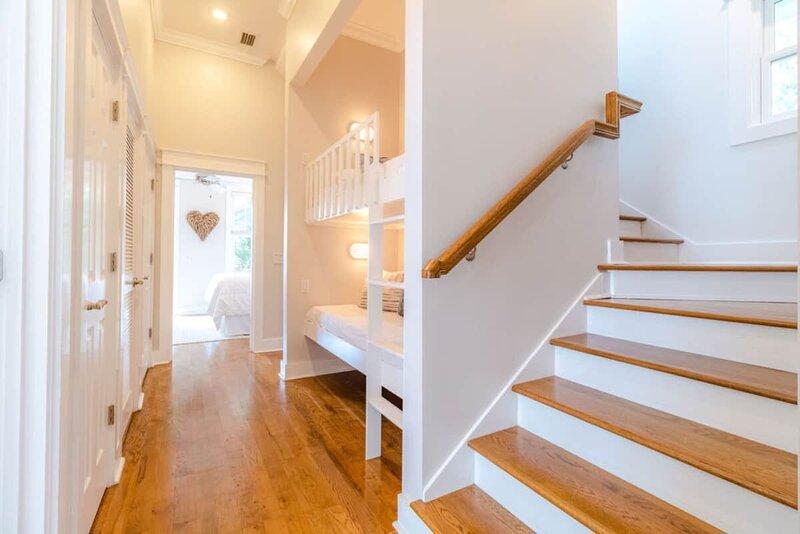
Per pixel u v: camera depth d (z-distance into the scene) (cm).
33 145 93
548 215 178
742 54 239
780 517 91
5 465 90
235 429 232
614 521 104
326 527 149
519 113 168
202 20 365
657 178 288
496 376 159
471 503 140
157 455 200
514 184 166
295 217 348
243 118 421
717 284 180
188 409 262
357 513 157
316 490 172
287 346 338
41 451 93
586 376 164
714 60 254
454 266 141
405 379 151
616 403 144
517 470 129
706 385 124
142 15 272
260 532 145
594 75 198
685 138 271
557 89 182
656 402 139
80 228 120
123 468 187
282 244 439
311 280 353
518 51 168
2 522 90
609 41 206
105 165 162
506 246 163
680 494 110
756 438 114
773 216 227
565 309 184
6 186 91
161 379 326
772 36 233
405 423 151
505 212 146
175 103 389
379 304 203
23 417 92
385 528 149
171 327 381
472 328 153
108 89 167
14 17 92
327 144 367
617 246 209
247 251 786
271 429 233
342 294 366
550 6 180
